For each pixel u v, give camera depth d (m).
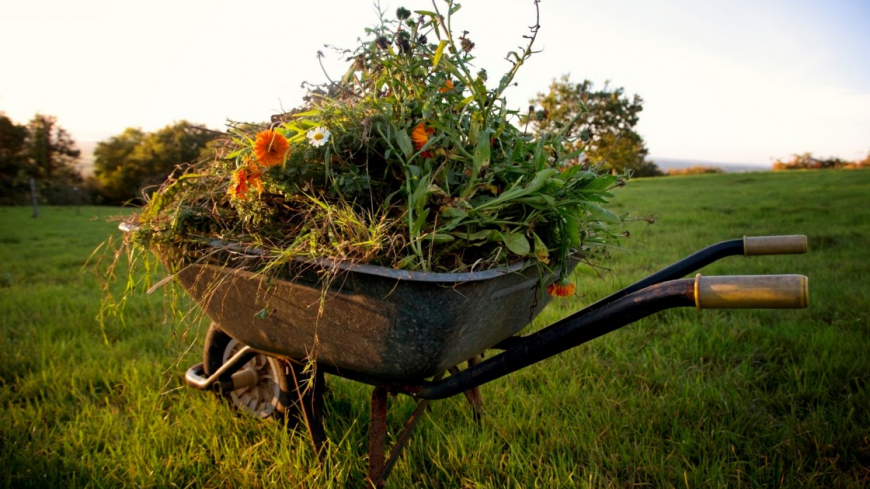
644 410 2.46
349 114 1.66
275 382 2.33
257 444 2.21
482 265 1.50
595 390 2.65
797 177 23.30
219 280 1.77
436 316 1.41
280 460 2.10
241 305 1.81
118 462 2.15
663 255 6.44
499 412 2.50
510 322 1.83
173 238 1.75
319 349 1.72
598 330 1.43
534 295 1.86
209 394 2.68
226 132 1.92
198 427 2.39
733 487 2.00
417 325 1.44
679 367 2.93
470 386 1.66
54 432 2.44
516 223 1.54
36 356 3.29
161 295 4.96
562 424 2.36
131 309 4.46
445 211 1.47
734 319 3.69
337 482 2.00
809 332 3.38
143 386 2.85
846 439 2.21
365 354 1.60
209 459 2.18
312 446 2.18
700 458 2.11
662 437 2.34
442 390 1.70
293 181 1.61
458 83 1.77
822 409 2.42
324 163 1.63
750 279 1.22
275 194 1.68
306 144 1.65
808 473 2.05
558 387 2.71
